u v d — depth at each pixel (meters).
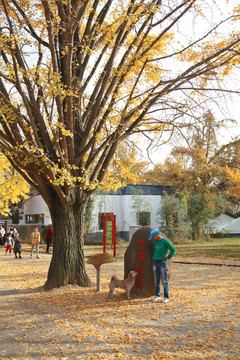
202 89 8.53
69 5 7.85
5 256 19.95
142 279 8.39
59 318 6.46
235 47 8.56
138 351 4.67
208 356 4.41
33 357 4.56
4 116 9.11
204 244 25.31
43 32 9.02
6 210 21.61
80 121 10.44
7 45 7.98
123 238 28.73
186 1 7.80
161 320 6.20
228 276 11.38
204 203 28.59
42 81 7.57
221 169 27.25
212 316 6.44
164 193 29.28
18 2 8.45
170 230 28.19
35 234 18.70
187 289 9.19
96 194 27.77
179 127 9.16
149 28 8.49
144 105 9.07
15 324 6.16
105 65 10.24
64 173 8.13
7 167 18.45
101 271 13.39
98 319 6.34
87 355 4.57
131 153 11.20
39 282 10.74
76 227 9.91
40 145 8.84
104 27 8.86
